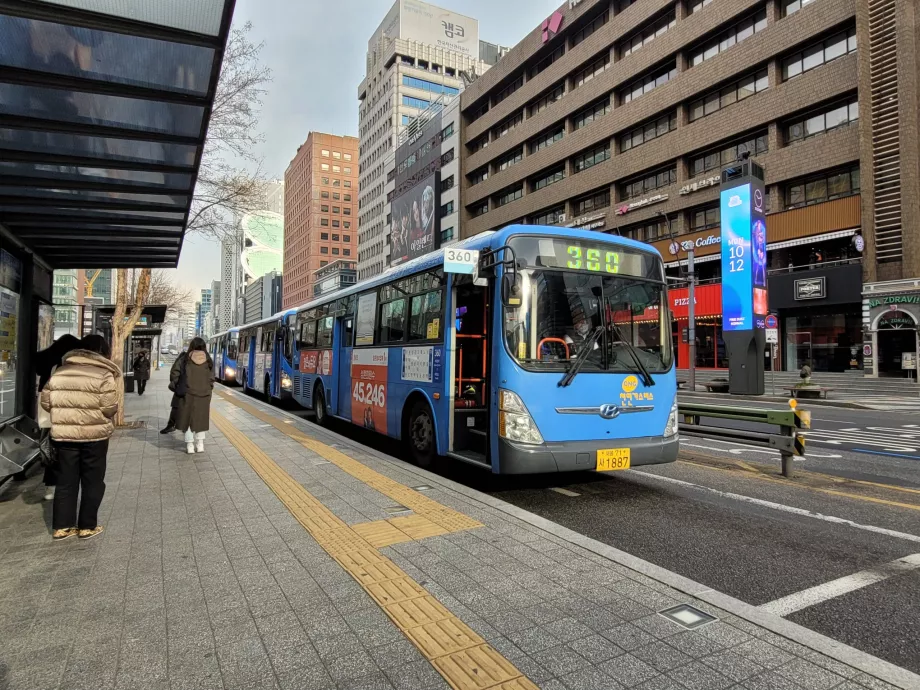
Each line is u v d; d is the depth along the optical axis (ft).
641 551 15.17
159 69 13.61
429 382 24.71
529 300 19.77
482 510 16.78
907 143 79.20
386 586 11.43
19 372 24.64
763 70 98.58
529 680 8.26
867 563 14.21
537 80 151.43
